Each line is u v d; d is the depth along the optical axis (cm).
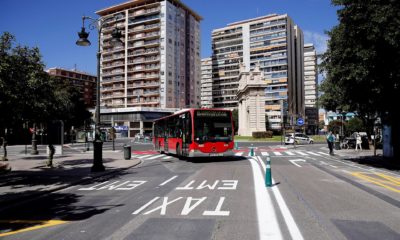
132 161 1889
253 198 805
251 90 6481
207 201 774
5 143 1978
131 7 9412
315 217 618
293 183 1050
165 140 2430
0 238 529
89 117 5688
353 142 3189
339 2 1446
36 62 1282
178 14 9375
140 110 8150
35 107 1340
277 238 495
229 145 1822
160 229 552
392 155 1934
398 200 777
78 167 1605
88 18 1543
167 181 1127
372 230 533
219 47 12788
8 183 1105
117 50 9444
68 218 650
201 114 1803
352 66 1437
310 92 15425
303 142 4694
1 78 1066
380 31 1314
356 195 841
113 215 662
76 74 12238
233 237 501
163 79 8844
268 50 11231
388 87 1460
